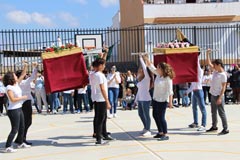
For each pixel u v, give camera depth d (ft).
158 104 31.63
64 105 55.11
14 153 28.94
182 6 97.19
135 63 86.84
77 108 56.44
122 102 58.80
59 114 53.72
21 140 30.66
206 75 57.62
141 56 33.53
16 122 29.40
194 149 28.17
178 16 97.04
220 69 32.99
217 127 35.55
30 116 31.50
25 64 31.35
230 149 27.91
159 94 31.42
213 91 33.50
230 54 92.68
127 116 47.98
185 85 56.08
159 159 25.54
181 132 35.09
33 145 31.63
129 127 39.09
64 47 31.99
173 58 33.96
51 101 55.21
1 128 42.16
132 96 55.83
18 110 29.50
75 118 48.47
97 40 68.90
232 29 93.50
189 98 57.72
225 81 32.83
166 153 27.14
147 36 92.63
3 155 28.37
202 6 97.19
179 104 58.03
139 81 33.71
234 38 93.50
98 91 30.14
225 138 31.83
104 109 30.30
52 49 31.81
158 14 96.48
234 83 59.72
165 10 96.73
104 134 32.04
